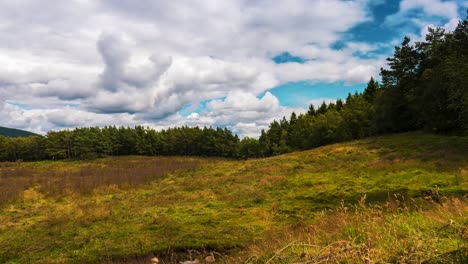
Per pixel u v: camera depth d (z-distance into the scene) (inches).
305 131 2231.8
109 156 3186.5
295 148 2305.6
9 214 762.2
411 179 644.1
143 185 1127.6
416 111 1525.6
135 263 384.5
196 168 1477.6
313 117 2363.4
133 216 631.2
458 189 480.1
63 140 3159.5
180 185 1043.9
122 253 425.4
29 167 2266.2
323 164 1138.0
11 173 1688.0
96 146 3026.6
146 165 2082.9
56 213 725.9
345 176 829.8
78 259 416.5
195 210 655.8
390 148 1226.6
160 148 3388.3
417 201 385.4
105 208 717.9
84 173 1594.5
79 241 488.7
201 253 405.4
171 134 3442.4
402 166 799.7
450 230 149.8
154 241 462.6
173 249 428.5
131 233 513.3
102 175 1453.0
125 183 1138.7
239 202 701.9
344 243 132.6
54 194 993.5
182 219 585.3
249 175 1074.7
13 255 451.2
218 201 733.9
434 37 1534.2
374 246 138.8
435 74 1350.9
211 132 3366.1
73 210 739.4
